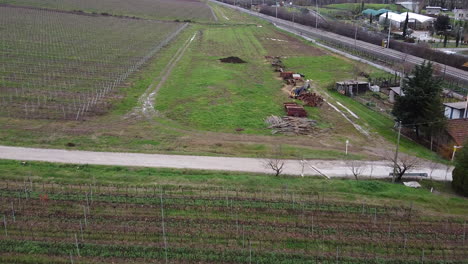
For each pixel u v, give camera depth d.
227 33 140.88
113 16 155.25
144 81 78.25
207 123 58.84
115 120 58.25
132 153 47.53
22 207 35.41
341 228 34.31
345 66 98.69
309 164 47.22
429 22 154.00
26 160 44.06
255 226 34.12
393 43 117.38
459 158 43.66
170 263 29.34
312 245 31.98
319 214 36.31
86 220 33.97
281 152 50.22
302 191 40.12
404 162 45.34
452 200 40.22
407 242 32.84
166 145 50.75
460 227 35.41
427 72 56.81
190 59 99.31
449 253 31.66
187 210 35.97
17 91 67.00
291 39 134.88
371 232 33.97
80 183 39.88
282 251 31.09
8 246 30.44
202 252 30.62
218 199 37.91
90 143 49.91
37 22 127.25
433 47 116.81
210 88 74.75
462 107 59.62
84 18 144.00
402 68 86.69
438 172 47.34
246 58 103.81
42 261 29.05
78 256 29.70
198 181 41.16
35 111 59.31
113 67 85.75
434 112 55.47
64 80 74.62
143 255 30.05
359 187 41.25
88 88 71.12
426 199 39.66
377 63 99.75
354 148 52.88
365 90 79.69
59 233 32.19
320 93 76.50
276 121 59.75
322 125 60.09
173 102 66.88
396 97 59.91
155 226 33.56
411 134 59.00
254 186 40.78
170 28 143.12
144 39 119.06
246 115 62.38
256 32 145.62
